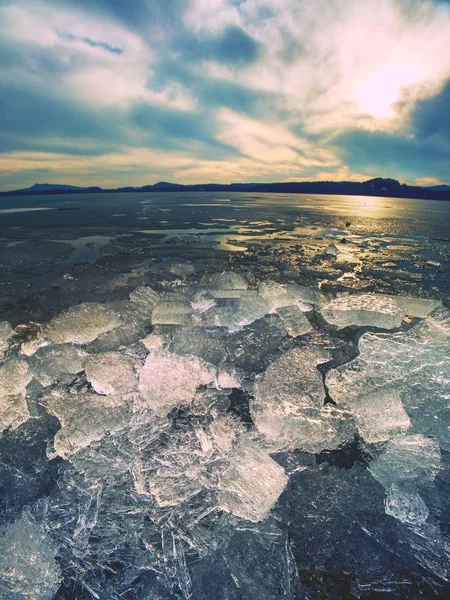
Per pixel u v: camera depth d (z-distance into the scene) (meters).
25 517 1.86
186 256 7.15
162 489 2.01
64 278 5.60
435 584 1.62
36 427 2.53
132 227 11.43
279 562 1.70
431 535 1.80
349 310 3.90
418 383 2.76
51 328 3.53
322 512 1.94
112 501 2.00
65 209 18.52
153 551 1.76
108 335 3.58
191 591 1.59
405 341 3.17
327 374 2.91
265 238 9.40
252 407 2.62
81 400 2.62
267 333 3.65
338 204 23.34
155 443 2.37
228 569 1.68
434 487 2.04
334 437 2.39
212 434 2.39
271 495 1.91
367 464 2.23
